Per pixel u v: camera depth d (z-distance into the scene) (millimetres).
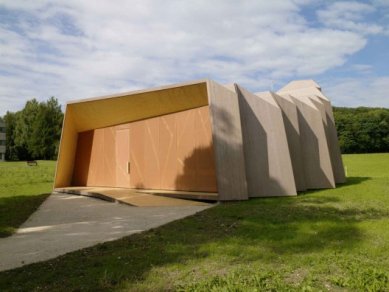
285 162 13805
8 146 68938
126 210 10844
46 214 10375
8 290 4270
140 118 16453
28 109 65750
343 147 64562
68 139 18219
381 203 11445
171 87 13164
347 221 8297
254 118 13711
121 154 17391
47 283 4488
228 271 4875
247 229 7484
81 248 6270
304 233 7059
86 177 18891
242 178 12453
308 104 18375
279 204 11188
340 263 5129
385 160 45469
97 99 15609
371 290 4121
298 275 4730
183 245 6246
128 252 5832
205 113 13984
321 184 16844
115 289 4250
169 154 15273
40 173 30078
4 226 8492
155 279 4551
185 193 13281
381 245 6117
